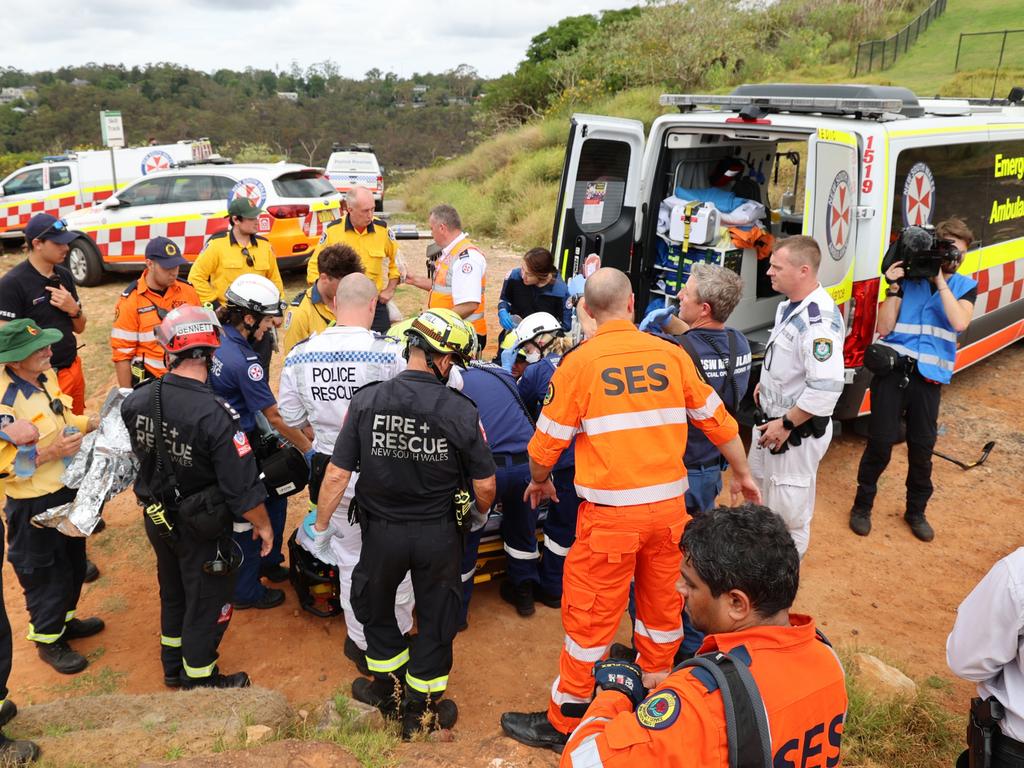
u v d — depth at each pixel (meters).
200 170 10.67
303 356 3.42
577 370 2.85
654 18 24.41
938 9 30.89
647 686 2.94
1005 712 2.15
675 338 3.36
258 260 5.74
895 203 5.00
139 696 3.14
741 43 24.30
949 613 4.13
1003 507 5.13
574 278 5.42
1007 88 19.95
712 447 3.41
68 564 3.69
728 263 5.64
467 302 5.02
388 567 3.06
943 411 6.42
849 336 4.94
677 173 5.95
